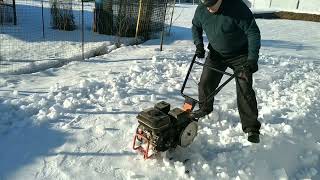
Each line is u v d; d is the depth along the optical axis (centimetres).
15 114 501
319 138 550
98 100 562
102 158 418
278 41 1262
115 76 694
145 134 405
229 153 445
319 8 2156
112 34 1158
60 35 1091
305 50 1145
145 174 393
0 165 399
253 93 462
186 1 2955
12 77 678
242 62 466
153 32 1195
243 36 448
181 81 694
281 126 522
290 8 2238
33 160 410
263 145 468
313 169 466
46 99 552
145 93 610
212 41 463
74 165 404
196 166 410
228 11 425
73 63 796
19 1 1689
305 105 623
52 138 451
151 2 1154
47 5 1636
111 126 486
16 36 1030
